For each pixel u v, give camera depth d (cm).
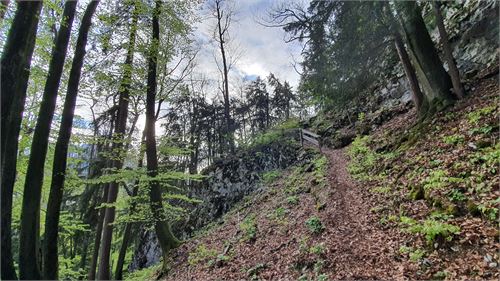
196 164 3534
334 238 772
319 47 1231
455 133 923
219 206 2023
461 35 1455
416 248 589
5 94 568
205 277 911
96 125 1460
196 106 3834
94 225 1662
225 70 2828
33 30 610
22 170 1080
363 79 1454
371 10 1082
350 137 1897
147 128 1293
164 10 1263
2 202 559
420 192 766
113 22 1152
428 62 1193
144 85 1313
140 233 2319
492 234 528
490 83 1083
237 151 2528
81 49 785
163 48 1380
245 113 4631
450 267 507
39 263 658
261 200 1620
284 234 966
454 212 630
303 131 2256
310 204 1140
